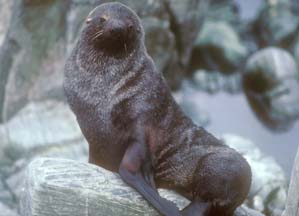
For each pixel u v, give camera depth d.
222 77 37.19
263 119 33.59
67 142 24.97
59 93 26.67
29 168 14.69
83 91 14.66
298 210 13.88
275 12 41.31
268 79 35.78
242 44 40.19
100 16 14.69
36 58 26.92
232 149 15.03
